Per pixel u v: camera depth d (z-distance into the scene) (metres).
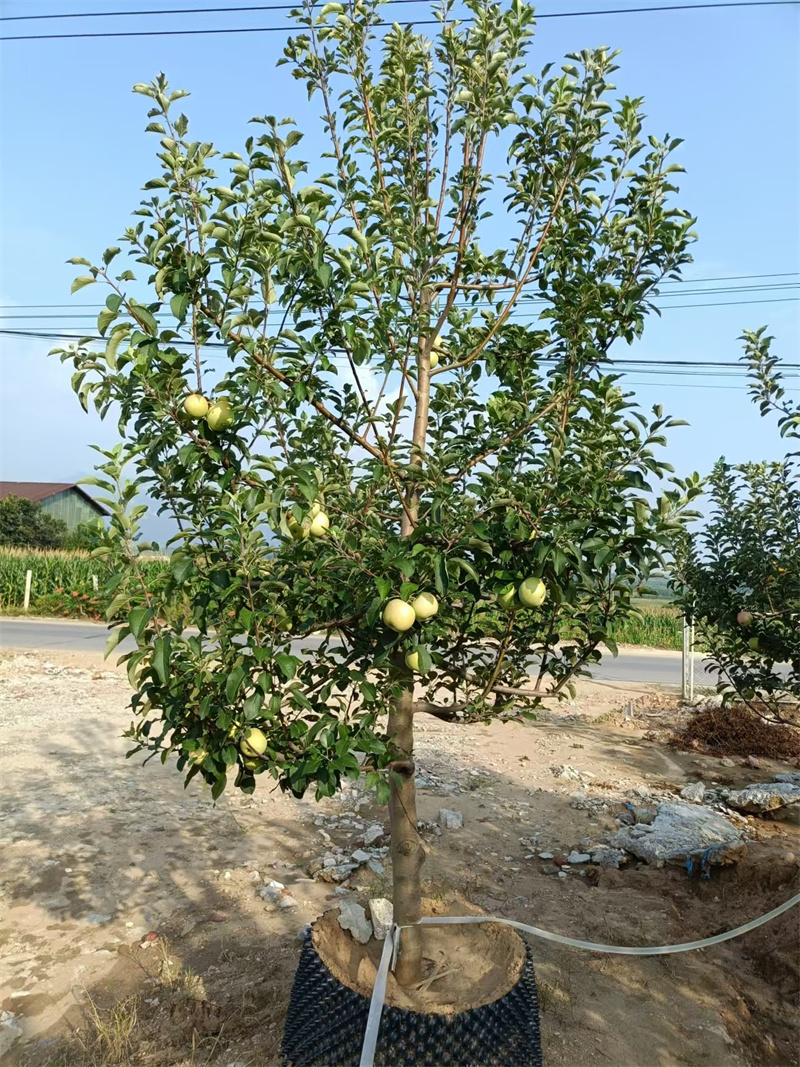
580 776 7.64
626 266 3.31
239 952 4.16
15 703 9.68
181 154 2.52
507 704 3.39
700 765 8.30
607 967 4.18
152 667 2.75
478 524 2.72
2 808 6.13
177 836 5.71
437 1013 2.84
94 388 2.56
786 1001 4.04
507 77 3.04
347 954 3.37
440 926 3.71
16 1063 3.34
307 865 5.32
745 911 4.82
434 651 3.26
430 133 3.45
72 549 42.25
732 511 5.60
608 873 5.32
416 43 3.54
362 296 2.82
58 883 4.93
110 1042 3.38
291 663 2.53
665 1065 3.42
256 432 2.78
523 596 2.75
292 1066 3.03
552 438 3.02
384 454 3.02
